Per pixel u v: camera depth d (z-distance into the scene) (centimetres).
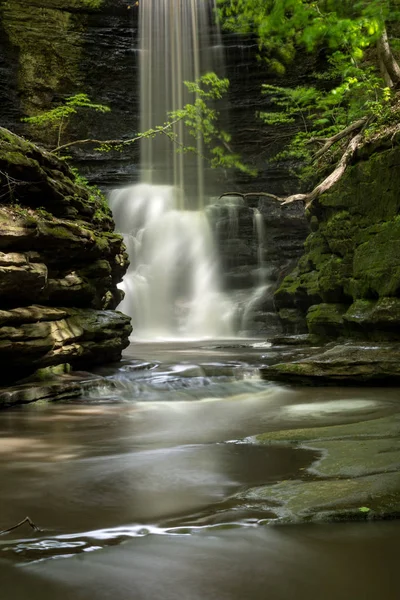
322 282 1384
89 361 1005
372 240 1234
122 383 898
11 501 396
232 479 441
